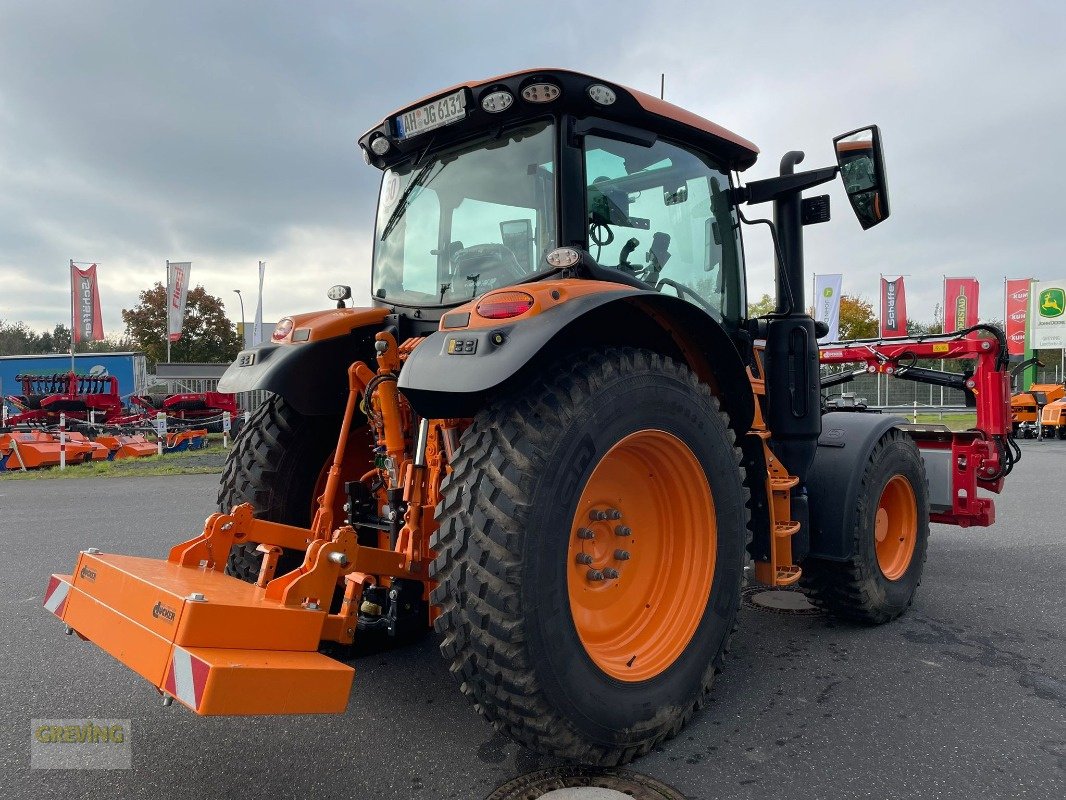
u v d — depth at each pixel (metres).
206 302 45.75
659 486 2.69
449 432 2.55
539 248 2.70
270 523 2.68
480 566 2.07
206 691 1.74
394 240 3.33
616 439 2.34
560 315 2.17
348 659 3.29
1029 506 7.78
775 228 3.41
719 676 3.13
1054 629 3.76
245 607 1.97
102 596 2.23
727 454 2.74
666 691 2.46
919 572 4.11
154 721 2.68
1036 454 14.43
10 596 4.41
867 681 3.07
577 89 2.63
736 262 3.43
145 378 26.75
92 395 20.45
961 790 2.20
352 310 3.31
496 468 2.14
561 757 2.20
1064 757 2.40
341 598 3.23
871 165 3.02
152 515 7.60
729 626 2.74
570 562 2.40
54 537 6.32
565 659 2.15
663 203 3.05
